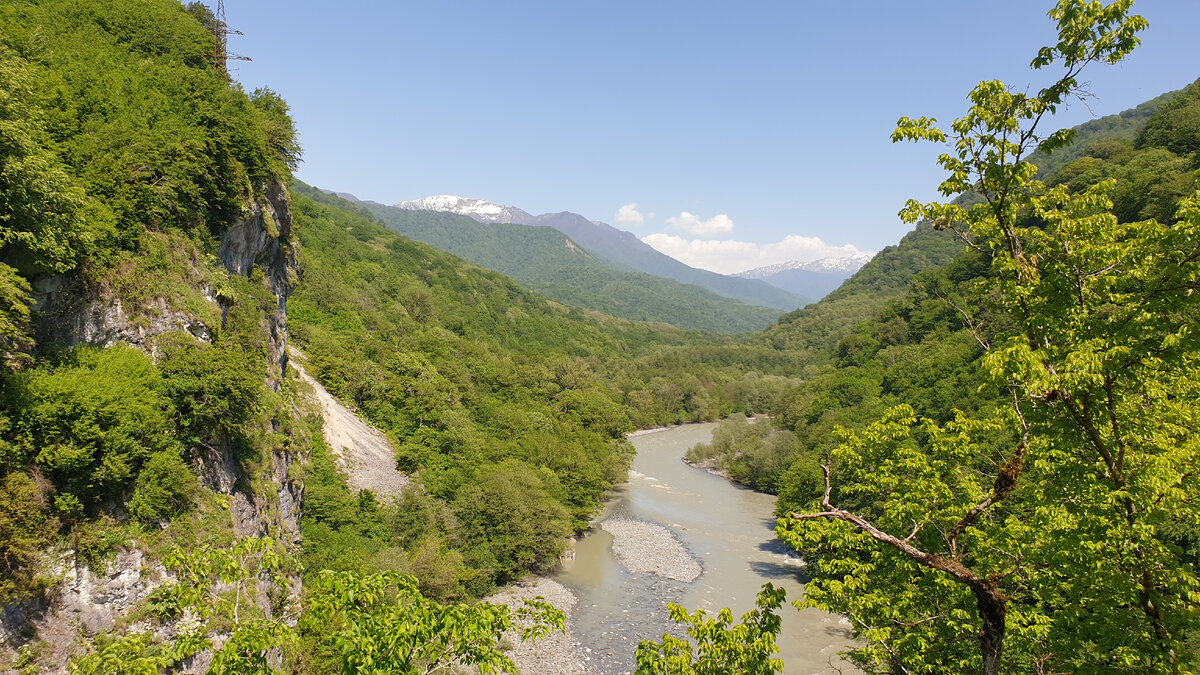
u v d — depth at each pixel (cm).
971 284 1312
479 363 10019
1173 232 1016
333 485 4662
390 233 19512
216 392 2647
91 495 2144
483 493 5103
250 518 2936
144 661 995
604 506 7338
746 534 6394
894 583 1568
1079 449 1244
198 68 3800
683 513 7138
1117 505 1167
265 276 4206
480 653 1050
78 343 2427
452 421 6769
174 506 2400
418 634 1032
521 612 1119
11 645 1809
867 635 1423
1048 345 1152
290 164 4544
